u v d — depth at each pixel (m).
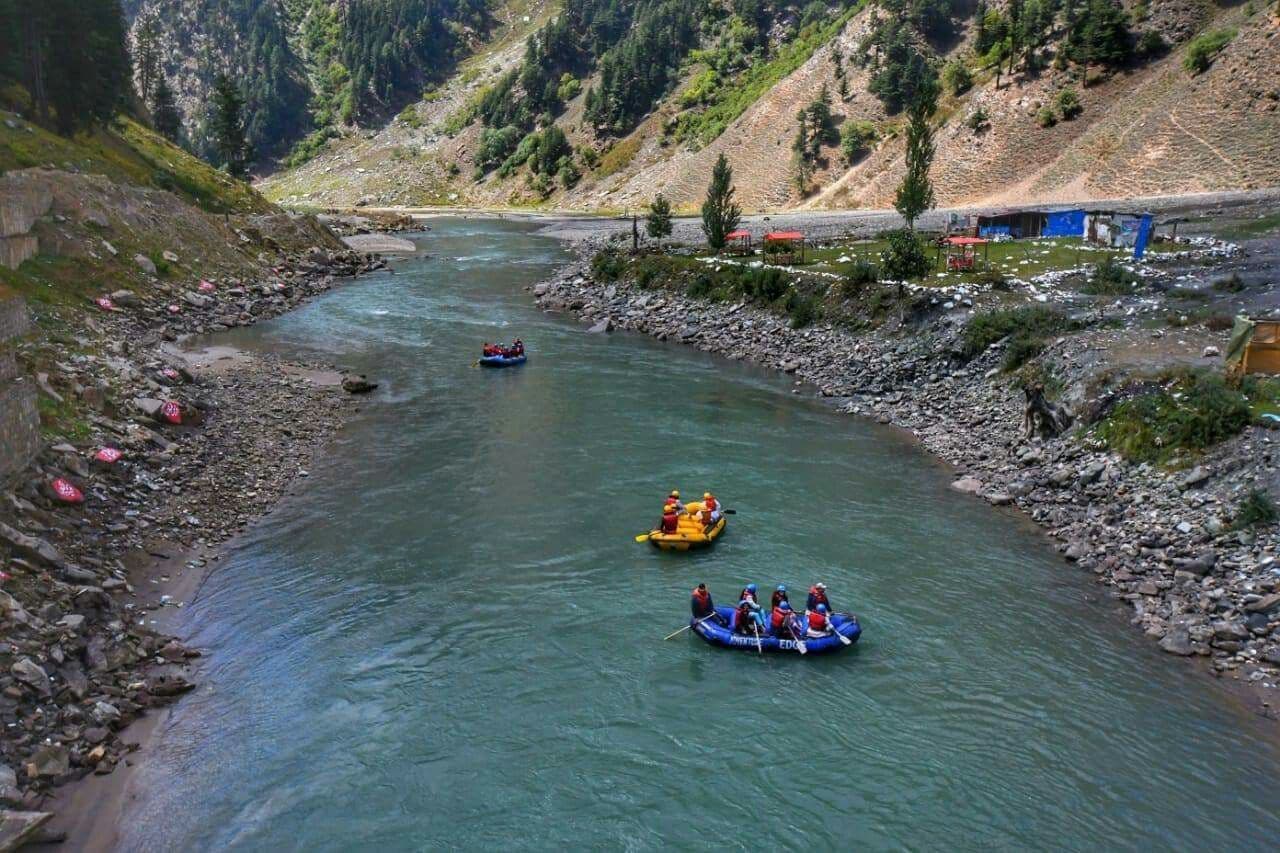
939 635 23.67
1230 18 104.88
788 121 149.12
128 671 21.30
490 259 99.75
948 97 131.00
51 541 25.41
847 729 19.89
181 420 37.84
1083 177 102.31
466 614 24.75
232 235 80.88
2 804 16.33
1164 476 29.81
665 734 19.73
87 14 83.25
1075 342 40.41
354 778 18.22
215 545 28.72
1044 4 118.62
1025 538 29.42
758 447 38.34
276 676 21.77
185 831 16.66
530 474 35.22
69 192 62.53
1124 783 18.12
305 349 55.78
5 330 37.84
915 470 35.69
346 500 32.62
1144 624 23.88
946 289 51.25
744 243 77.44
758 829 16.91
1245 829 16.86
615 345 58.56
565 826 16.97
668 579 26.80
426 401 45.28
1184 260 55.78
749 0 198.00
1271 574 24.05
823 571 27.22
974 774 18.41
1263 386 31.78
